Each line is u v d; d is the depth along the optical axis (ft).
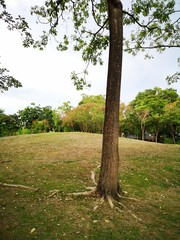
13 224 11.84
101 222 12.19
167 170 26.61
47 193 16.75
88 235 10.82
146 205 15.43
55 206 14.21
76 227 11.54
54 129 122.52
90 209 13.71
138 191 18.69
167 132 102.12
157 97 93.40
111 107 15.35
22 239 10.38
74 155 34.45
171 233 11.57
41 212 13.34
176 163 30.32
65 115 110.73
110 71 15.60
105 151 15.43
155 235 11.23
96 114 93.35
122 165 27.99
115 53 15.58
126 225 12.06
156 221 12.96
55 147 42.45
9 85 23.47
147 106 89.56
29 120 119.34
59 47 26.63
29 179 20.97
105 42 25.30
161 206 15.67
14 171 24.22
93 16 24.52
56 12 23.13
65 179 21.16
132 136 129.39
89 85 25.22
